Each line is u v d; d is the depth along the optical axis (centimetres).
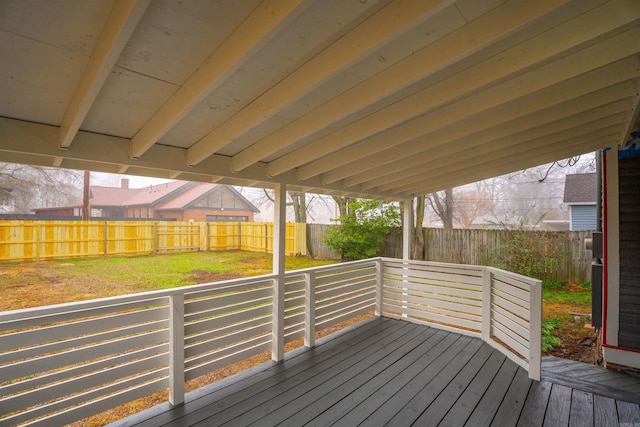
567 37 150
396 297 457
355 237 909
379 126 226
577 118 258
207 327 271
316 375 295
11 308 524
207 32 137
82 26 128
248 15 130
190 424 223
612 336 312
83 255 1110
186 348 259
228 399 254
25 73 151
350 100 194
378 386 277
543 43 156
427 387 275
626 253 308
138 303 234
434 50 156
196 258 1131
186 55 151
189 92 167
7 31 126
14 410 186
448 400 256
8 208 1708
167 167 257
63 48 138
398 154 296
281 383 280
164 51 147
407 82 167
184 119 218
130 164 239
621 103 241
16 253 986
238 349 296
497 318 356
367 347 358
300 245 1203
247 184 331
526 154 345
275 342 321
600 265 339
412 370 305
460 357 334
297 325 349
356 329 415
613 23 139
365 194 430
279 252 326
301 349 352
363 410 243
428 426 225
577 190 1131
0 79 153
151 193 2216
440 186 454
